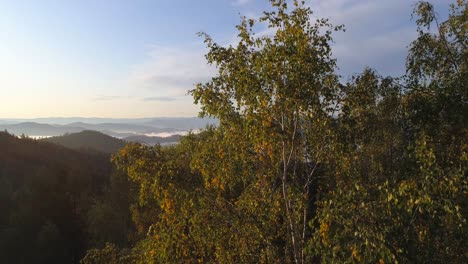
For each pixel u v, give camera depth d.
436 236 6.41
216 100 8.95
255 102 7.70
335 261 6.02
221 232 9.95
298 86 7.51
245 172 9.60
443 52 10.52
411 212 5.92
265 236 9.83
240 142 9.06
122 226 42.97
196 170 10.16
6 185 64.12
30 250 49.31
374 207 5.80
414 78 10.81
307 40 7.68
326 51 8.03
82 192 61.59
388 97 9.83
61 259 50.94
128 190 42.06
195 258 10.14
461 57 10.15
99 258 13.19
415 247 6.03
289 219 8.95
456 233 6.35
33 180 65.00
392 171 8.99
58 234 51.56
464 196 5.69
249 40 8.23
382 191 6.09
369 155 9.55
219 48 8.70
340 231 6.00
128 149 9.91
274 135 8.05
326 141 8.71
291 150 8.48
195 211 9.83
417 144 6.88
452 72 10.26
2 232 50.47
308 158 9.48
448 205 5.60
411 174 7.20
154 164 9.83
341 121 8.32
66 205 60.75
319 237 6.45
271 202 9.64
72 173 73.25
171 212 9.67
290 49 7.42
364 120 9.02
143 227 28.02
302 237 9.62
